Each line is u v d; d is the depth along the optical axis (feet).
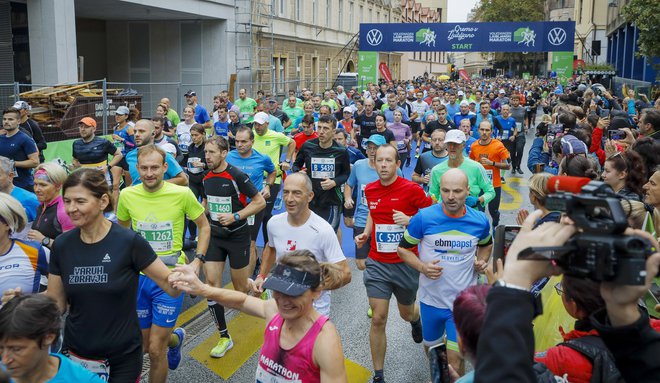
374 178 22.56
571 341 7.22
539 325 12.14
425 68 272.72
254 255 24.88
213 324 21.53
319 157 25.52
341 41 138.62
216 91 88.33
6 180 18.08
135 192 16.71
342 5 138.62
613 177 17.33
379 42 115.44
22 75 62.90
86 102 49.78
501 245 15.06
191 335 20.53
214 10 84.43
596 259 5.42
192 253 29.63
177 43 89.61
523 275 5.75
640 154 17.84
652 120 26.20
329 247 15.23
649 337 6.07
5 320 8.92
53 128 47.14
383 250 17.06
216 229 20.01
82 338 12.05
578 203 5.58
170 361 17.22
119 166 30.78
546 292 12.36
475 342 6.61
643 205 13.75
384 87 101.96
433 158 26.32
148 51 90.74
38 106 48.21
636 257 5.29
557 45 109.50
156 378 15.57
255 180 25.18
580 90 71.10
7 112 28.50
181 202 16.57
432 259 15.30
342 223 36.32
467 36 112.27
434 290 15.40
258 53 94.53
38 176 17.65
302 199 15.07
